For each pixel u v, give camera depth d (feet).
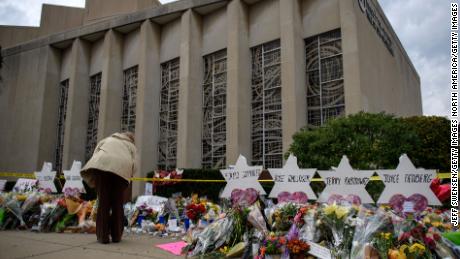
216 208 21.42
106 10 101.91
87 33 91.09
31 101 99.76
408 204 13.80
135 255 15.60
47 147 95.76
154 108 77.56
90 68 94.68
